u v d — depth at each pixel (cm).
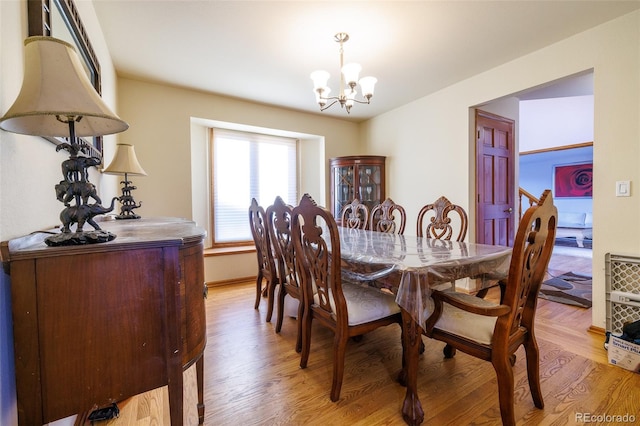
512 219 376
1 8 81
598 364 176
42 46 73
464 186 321
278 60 265
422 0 186
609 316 207
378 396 151
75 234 82
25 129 83
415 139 377
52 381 77
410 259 151
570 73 232
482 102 298
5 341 75
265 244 250
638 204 199
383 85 327
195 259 106
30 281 74
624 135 204
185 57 259
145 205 312
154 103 315
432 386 159
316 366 181
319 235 156
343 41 233
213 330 233
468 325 132
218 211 393
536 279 136
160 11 196
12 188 83
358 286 193
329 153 447
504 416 120
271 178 434
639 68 198
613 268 206
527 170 811
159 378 89
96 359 81
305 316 177
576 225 694
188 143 333
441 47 245
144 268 86
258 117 382
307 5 190
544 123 603
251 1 187
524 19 208
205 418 137
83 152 144
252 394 154
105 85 228
